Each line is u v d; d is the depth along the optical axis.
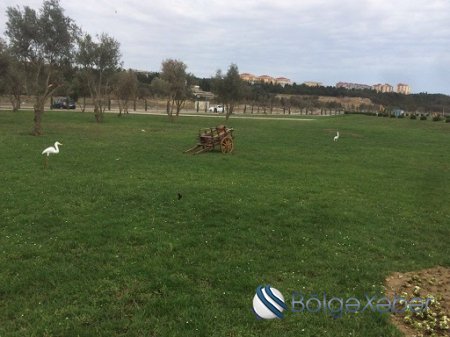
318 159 22.77
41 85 38.22
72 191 12.66
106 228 9.41
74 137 27.98
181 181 14.73
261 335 5.65
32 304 6.25
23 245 8.35
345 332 5.81
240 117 71.00
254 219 10.51
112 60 43.31
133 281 6.96
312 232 9.82
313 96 156.12
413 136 42.25
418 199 13.92
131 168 17.17
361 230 10.15
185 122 49.56
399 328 5.98
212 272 7.41
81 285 6.79
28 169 15.98
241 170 17.88
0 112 52.75
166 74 54.16
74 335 5.51
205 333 5.61
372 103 146.00
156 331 5.61
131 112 71.38
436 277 7.79
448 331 5.91
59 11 30.72
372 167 20.77
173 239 8.88
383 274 7.70
